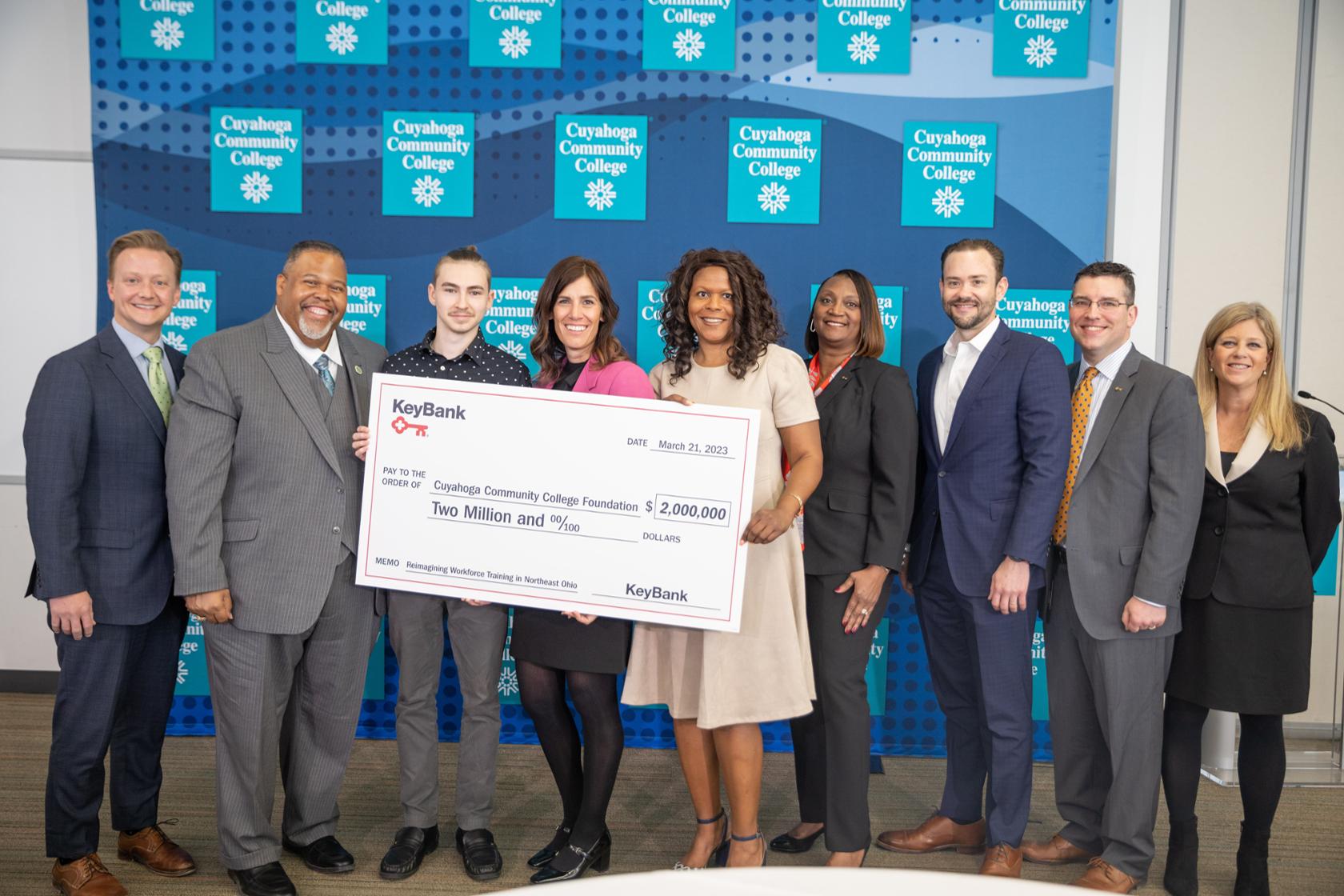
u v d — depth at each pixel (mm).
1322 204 3389
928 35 3234
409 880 2441
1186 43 3326
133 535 2297
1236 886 2402
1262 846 2375
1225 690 2320
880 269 3293
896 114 3258
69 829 2307
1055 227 3271
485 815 2523
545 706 2451
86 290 3549
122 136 3328
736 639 2297
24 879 2402
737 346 2307
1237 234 3396
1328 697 3467
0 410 3611
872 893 855
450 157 3311
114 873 2457
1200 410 2326
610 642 2371
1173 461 2283
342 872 2465
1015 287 3283
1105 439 2381
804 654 2332
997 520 2396
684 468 2297
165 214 3346
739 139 3277
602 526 2326
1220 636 2334
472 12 3268
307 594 2301
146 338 2373
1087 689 2492
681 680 2354
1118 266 2395
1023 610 2398
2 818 2729
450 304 2426
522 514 2363
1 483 3646
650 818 2838
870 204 3279
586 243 3330
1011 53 3229
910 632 3371
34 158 3500
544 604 2355
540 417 2355
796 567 2330
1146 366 2383
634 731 3445
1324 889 2453
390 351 3369
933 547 2531
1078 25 3219
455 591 2389
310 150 3316
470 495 2379
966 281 2391
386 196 3324
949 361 2529
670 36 3264
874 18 3236
